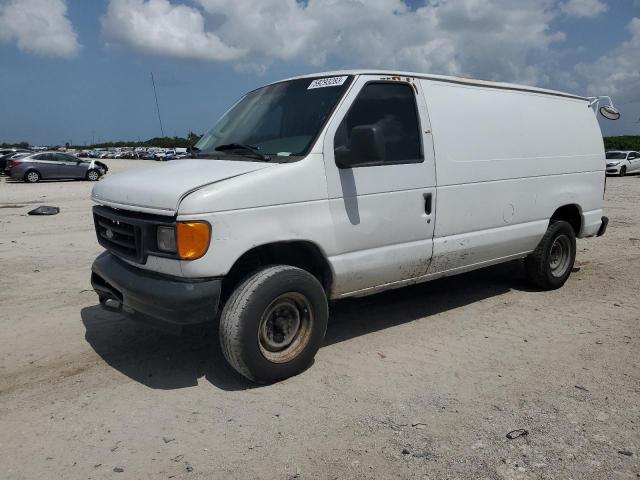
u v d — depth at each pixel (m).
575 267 7.92
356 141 4.06
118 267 4.27
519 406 3.75
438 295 6.48
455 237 5.25
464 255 5.38
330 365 4.47
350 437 3.38
